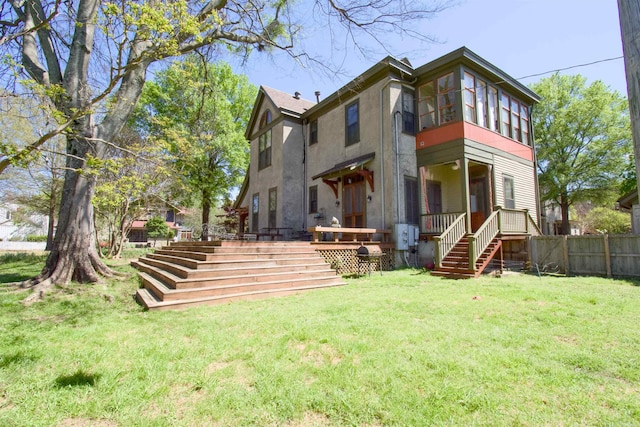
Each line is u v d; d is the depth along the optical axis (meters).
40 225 24.45
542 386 2.57
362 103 12.77
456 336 3.75
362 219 12.34
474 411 2.26
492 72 11.70
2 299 5.95
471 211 12.66
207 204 23.58
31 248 25.11
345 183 13.33
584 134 23.17
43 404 2.42
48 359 3.23
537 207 13.87
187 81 8.59
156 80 19.34
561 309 4.94
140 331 4.19
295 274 7.63
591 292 6.31
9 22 6.91
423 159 11.68
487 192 12.11
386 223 11.33
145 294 6.32
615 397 2.42
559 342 3.55
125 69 5.59
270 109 17.45
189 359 3.20
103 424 2.19
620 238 8.70
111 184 7.29
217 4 8.47
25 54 6.88
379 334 3.85
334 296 6.40
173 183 16.45
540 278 8.48
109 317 4.98
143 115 19.14
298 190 15.78
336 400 2.39
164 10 5.52
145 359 3.21
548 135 24.22
